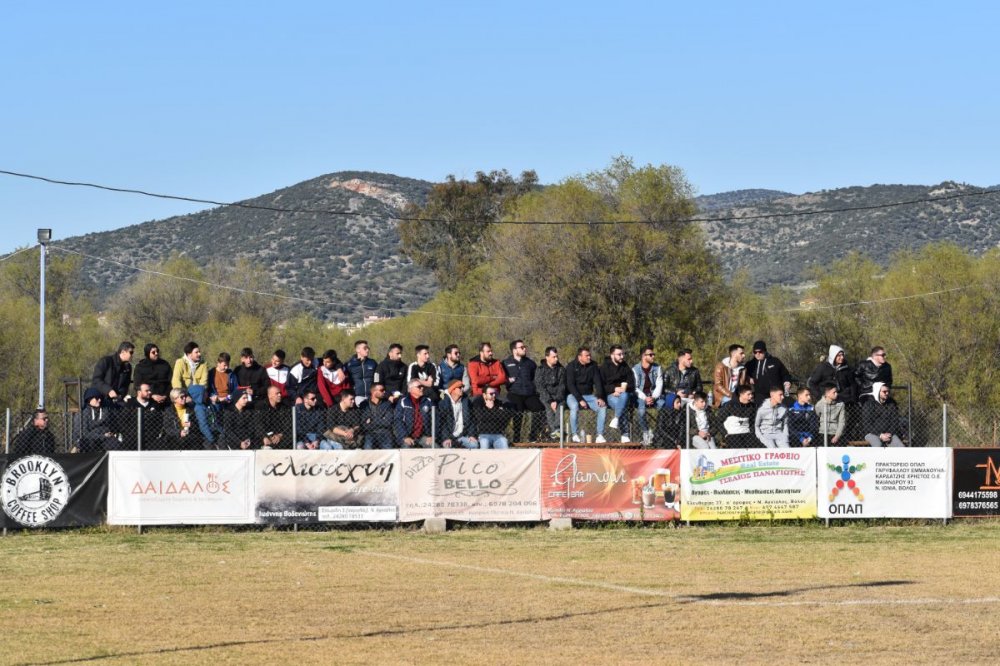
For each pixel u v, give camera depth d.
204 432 24.31
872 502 24.16
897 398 58.66
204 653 13.05
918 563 19.69
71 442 26.81
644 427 25.86
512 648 13.36
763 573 18.66
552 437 25.91
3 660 12.69
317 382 24.94
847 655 13.01
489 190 102.25
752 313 68.12
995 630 14.32
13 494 22.73
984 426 46.06
